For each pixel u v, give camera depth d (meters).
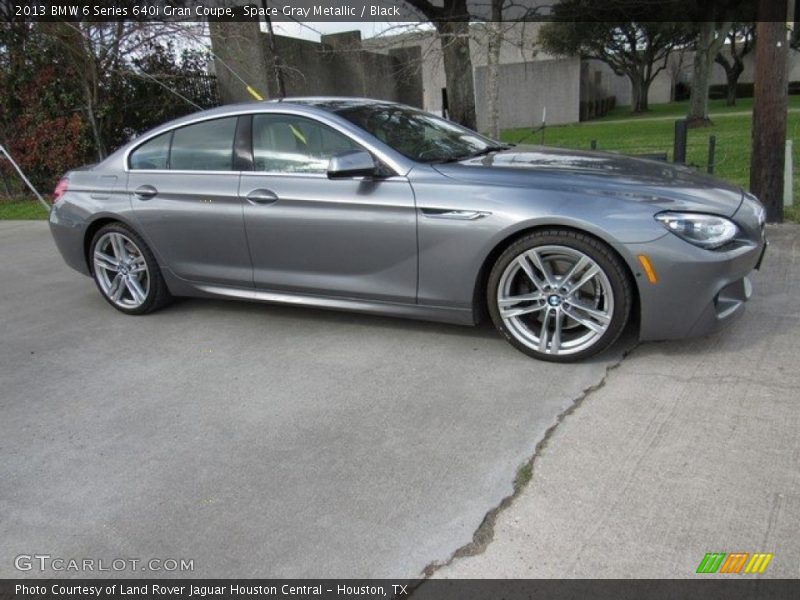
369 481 2.87
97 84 12.71
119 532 2.66
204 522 2.68
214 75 14.68
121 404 3.78
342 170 3.90
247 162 4.55
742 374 3.51
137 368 4.27
